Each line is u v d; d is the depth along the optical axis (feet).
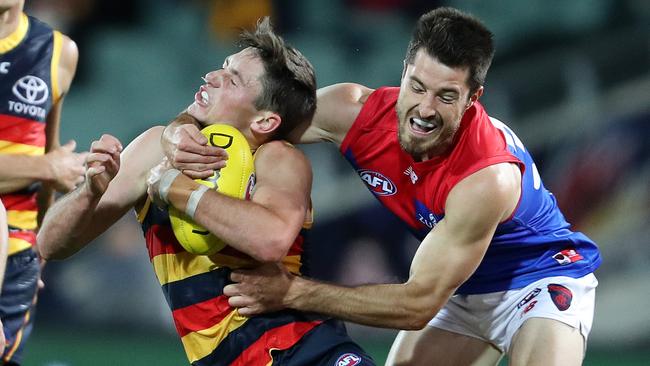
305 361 44.27
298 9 132.26
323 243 117.19
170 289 45.01
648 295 111.86
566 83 123.03
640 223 114.01
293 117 47.01
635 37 123.13
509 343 53.16
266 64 45.37
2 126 58.29
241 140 43.47
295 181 43.52
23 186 58.54
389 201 51.08
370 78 131.03
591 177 116.88
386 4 133.28
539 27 129.49
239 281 43.91
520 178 47.78
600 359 103.96
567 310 51.42
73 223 44.34
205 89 45.50
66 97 129.59
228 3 132.36
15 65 58.85
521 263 52.90
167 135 43.39
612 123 118.83
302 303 45.11
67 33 129.59
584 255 54.03
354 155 50.57
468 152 46.65
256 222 41.50
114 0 131.64
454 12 44.65
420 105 43.98
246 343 44.29
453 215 46.26
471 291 53.83
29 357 96.53
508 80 125.70
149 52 132.05
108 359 97.14
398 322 47.09
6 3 57.47
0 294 57.77
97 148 42.32
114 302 113.09
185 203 41.73
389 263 115.75
